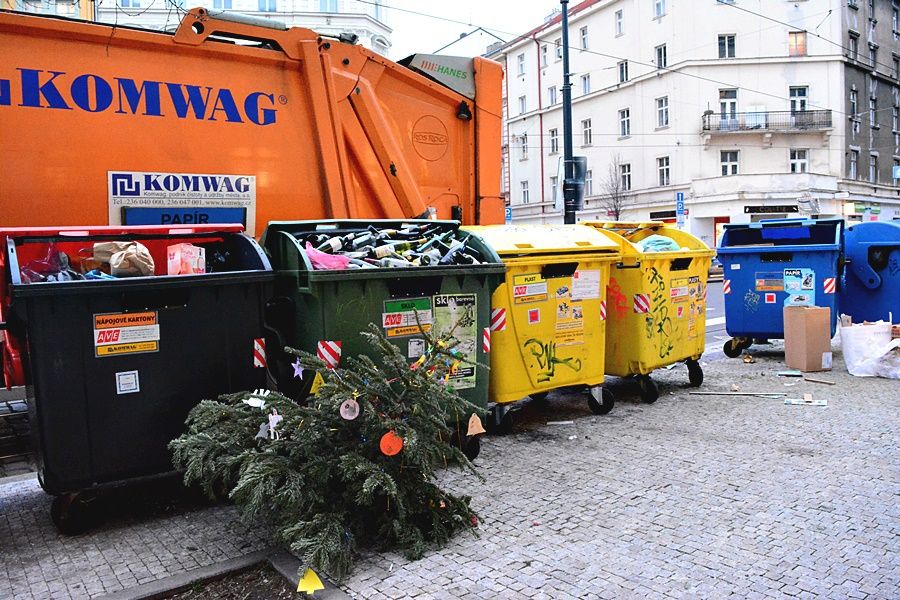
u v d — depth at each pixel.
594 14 40.16
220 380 4.01
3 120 4.71
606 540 3.54
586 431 5.61
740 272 8.69
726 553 3.35
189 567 3.32
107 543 3.61
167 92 5.32
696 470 4.58
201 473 3.45
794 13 35.78
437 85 7.00
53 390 3.54
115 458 3.72
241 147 5.66
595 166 41.09
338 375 3.58
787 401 6.39
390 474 3.44
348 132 6.28
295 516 3.37
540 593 3.01
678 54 35.81
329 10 38.25
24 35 4.79
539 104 44.53
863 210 35.53
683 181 36.34
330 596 3.04
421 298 4.64
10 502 4.22
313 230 5.05
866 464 4.61
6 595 3.09
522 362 5.46
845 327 7.68
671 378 7.67
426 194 6.99
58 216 4.90
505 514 3.92
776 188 34.25
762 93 35.97
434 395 3.59
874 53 39.16
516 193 47.19
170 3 14.70
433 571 3.25
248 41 5.78
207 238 4.64
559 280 5.66
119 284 3.64
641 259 6.25
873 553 3.32
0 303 4.35
